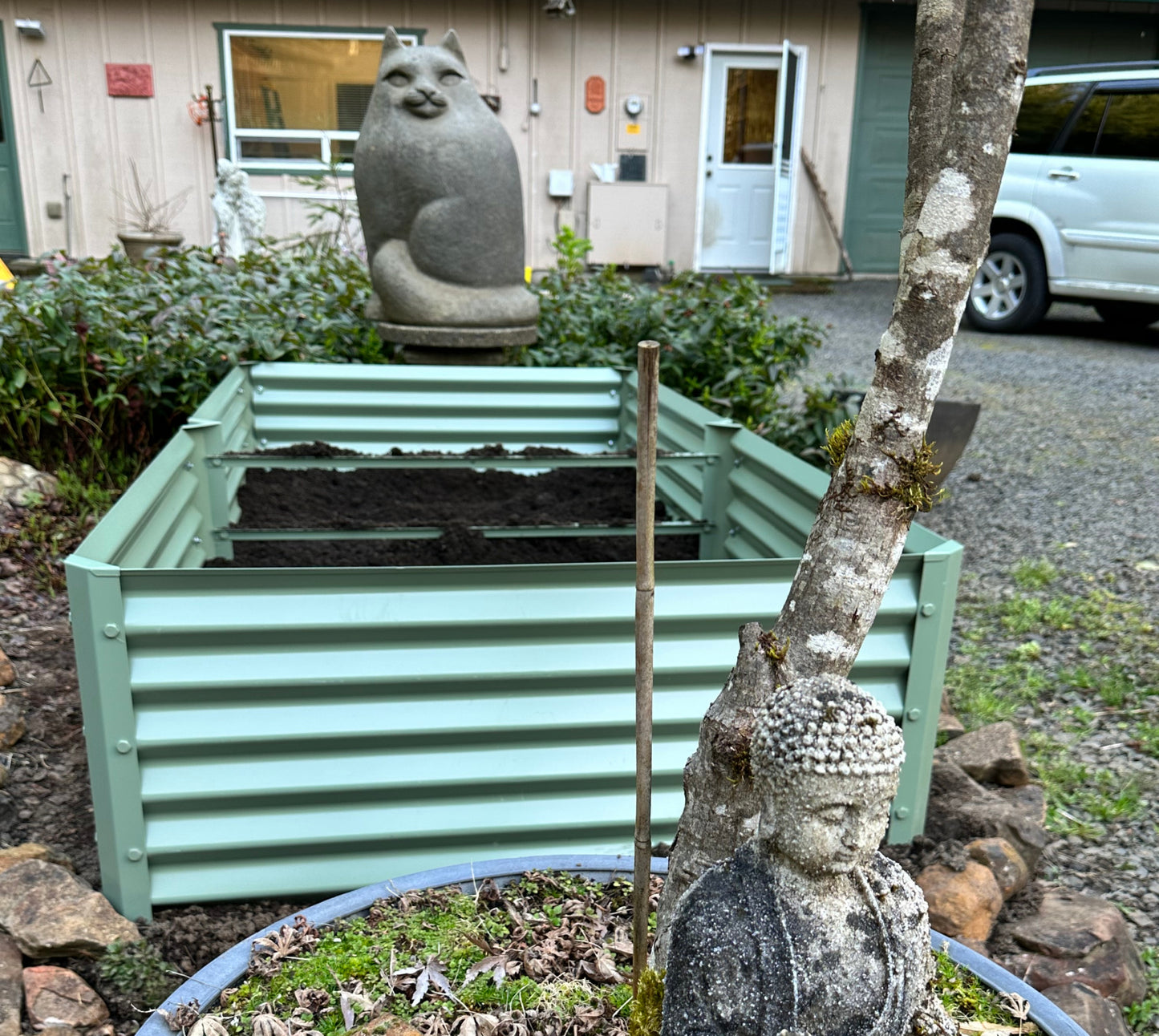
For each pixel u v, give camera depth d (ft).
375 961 7.23
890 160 45.06
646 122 42.60
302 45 40.04
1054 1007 6.74
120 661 7.84
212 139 38.91
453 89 19.26
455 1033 6.69
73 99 39.55
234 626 8.00
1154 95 30.22
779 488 12.30
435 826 8.55
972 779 11.14
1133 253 30.99
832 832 4.48
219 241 33.01
